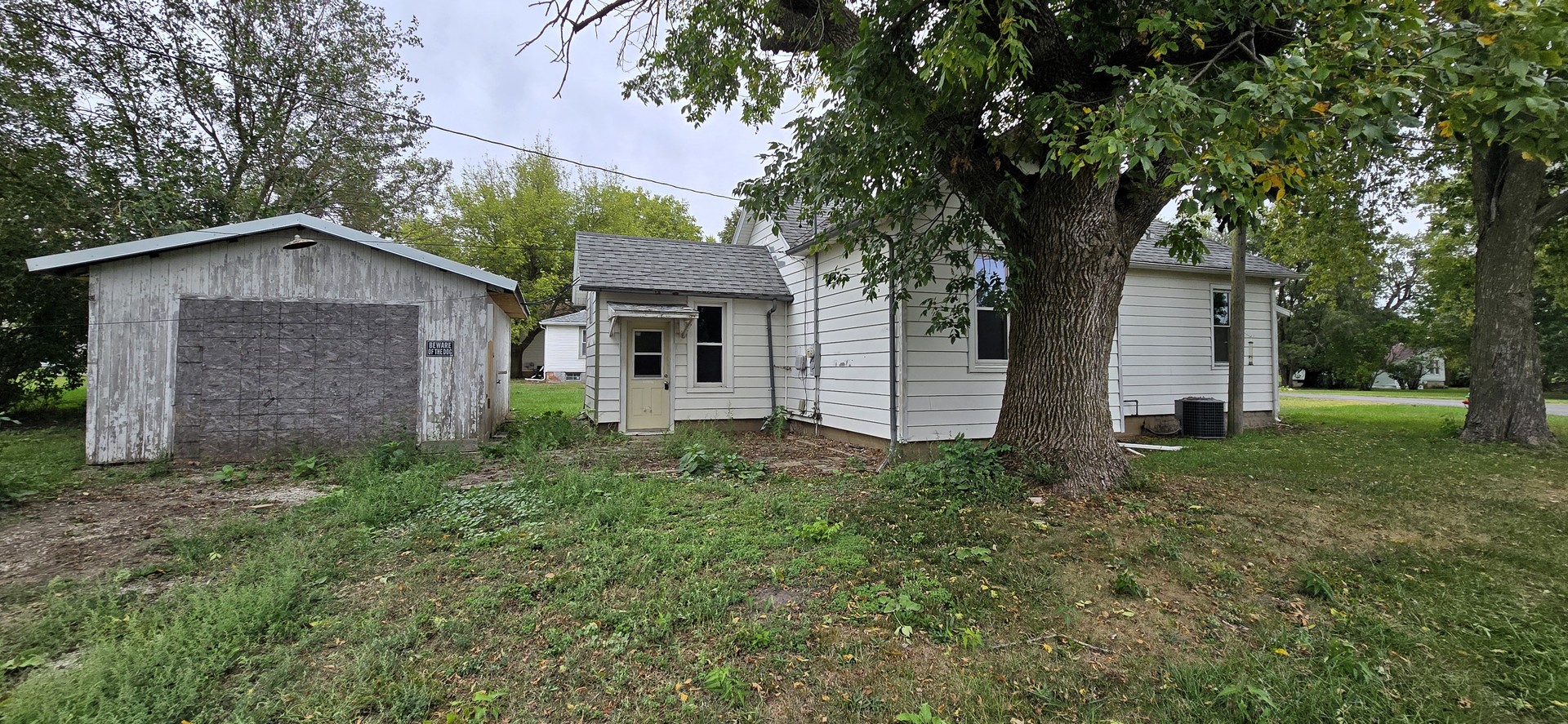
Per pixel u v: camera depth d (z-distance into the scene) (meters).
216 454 7.35
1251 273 11.34
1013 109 5.21
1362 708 2.30
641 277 10.37
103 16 11.74
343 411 7.81
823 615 3.02
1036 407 5.52
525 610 3.05
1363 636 2.90
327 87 14.66
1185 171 3.11
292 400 7.62
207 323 7.40
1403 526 4.60
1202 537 4.25
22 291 10.65
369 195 16.16
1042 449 5.45
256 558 3.73
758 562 3.71
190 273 7.38
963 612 3.07
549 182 32.09
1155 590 3.40
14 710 2.13
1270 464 7.23
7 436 9.30
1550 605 3.23
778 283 11.37
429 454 7.61
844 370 9.16
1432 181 12.12
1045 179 5.43
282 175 15.09
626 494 5.34
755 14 5.90
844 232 7.11
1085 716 2.26
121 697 2.21
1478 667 2.63
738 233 13.90
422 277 8.23
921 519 4.54
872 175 5.57
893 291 7.04
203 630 2.71
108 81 12.01
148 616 2.92
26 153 10.62
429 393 8.19
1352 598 3.32
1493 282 9.38
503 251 29.78
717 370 11.02
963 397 8.17
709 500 5.27
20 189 10.45
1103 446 5.47
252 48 13.65
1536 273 13.24
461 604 3.11
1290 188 3.64
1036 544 4.06
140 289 7.21
